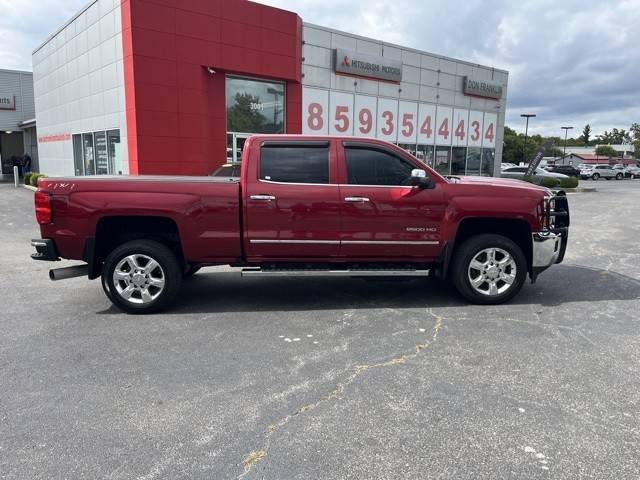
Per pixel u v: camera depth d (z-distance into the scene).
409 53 22.55
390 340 4.89
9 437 3.20
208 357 4.49
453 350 4.62
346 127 20.59
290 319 5.58
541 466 2.88
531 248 6.09
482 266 6.04
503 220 6.14
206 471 2.84
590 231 12.72
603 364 4.30
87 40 17.41
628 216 16.11
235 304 6.18
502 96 27.73
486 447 3.07
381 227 5.89
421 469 2.85
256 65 16.64
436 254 6.03
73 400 3.69
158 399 3.69
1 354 4.55
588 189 31.03
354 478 2.78
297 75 18.02
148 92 14.60
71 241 5.66
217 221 5.75
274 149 5.86
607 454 3.00
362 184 5.91
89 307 6.06
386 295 6.61
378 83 21.55
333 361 4.38
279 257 5.93
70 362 4.38
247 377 4.07
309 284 7.21
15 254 9.29
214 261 5.90
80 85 18.67
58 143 22.28
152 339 4.95
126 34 14.47
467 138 26.42
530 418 3.41
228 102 16.80
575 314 5.73
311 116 19.20
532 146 87.62
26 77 33.16
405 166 6.00
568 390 3.82
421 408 3.54
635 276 7.73
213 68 15.75
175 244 6.07
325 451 3.03
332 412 3.49
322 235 5.85
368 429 3.27
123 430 3.28
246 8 16.16
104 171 17.61
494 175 28.47
